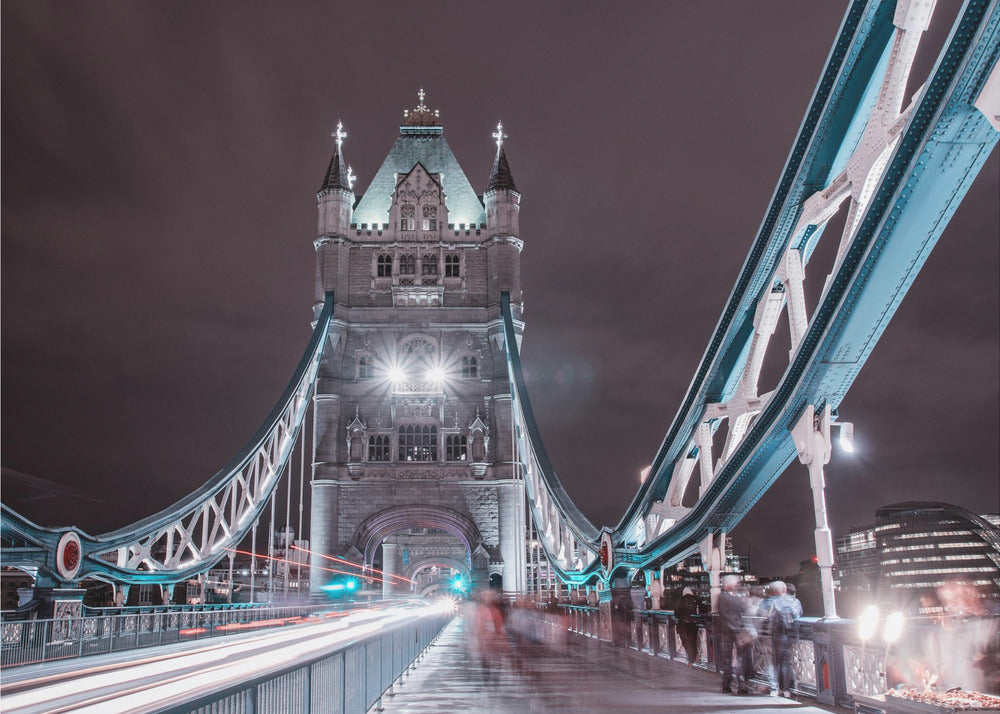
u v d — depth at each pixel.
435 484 71.88
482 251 78.75
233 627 38.09
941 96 12.41
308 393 77.38
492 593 38.44
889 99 15.01
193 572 51.34
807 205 18.25
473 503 71.69
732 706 12.79
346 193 78.50
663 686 15.58
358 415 72.75
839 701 12.30
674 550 25.30
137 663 9.62
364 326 75.81
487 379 75.12
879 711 9.61
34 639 22.20
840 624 12.10
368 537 72.00
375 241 78.25
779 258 20.05
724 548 21.42
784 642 14.08
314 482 70.69
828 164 18.44
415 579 147.75
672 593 30.31
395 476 71.88
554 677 17.58
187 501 52.66
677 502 27.50
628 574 30.80
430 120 87.12
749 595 15.05
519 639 33.16
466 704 13.59
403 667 18.67
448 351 75.69
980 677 9.31
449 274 78.38
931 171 13.12
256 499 64.69
